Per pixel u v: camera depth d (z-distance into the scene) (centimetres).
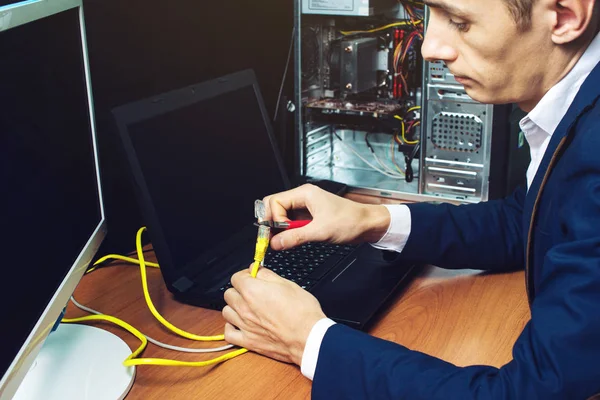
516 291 114
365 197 163
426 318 106
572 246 78
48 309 84
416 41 158
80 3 97
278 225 106
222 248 122
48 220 87
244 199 131
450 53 87
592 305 74
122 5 129
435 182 158
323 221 109
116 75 130
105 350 95
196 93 124
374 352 84
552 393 75
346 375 84
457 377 80
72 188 96
